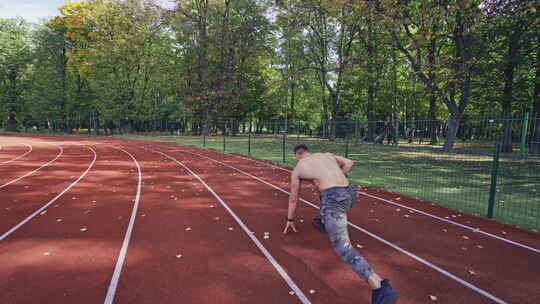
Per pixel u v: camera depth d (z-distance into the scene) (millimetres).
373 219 5410
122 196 7078
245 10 38031
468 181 9156
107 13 38062
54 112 44281
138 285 3189
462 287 3176
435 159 7902
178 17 37031
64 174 10156
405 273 3471
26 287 3139
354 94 31953
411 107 27797
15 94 47531
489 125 6727
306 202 6578
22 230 4785
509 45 16703
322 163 3465
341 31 26062
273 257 3842
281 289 3105
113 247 4156
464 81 15711
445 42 17578
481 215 5766
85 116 47969
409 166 11883
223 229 4867
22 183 8570
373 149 10094
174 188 7984
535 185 8562
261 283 3227
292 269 3529
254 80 42562
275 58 37188
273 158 15086
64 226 4984
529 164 9445
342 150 11484
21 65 46094
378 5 16172
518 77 18594
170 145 24359
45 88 44156
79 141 28156
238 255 3902
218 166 12297
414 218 5496
